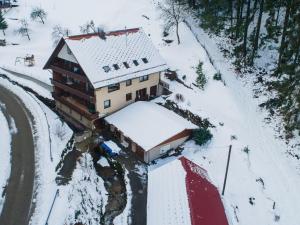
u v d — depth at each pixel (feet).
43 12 283.38
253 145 149.69
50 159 140.15
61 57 171.63
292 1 187.01
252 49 199.41
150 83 182.60
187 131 156.66
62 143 154.10
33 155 142.61
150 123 159.02
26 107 181.37
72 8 293.23
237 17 215.72
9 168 134.82
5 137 153.89
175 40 222.07
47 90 201.46
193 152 152.76
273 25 204.54
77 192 124.88
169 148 154.10
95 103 161.99
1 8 300.81
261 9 182.91
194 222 103.09
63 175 132.46
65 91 187.52
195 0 262.26
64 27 272.31
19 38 272.72
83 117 171.83
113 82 160.25
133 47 177.17
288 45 185.06
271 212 122.83
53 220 110.63
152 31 238.27
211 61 196.95
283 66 177.37
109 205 130.41
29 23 284.00
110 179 144.36
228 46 212.84
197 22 245.86
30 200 119.44
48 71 221.25
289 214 121.80
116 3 285.43
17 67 228.84
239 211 123.85
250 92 179.93
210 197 118.11
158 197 118.52
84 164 142.10
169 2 265.54
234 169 140.87
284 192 129.39
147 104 173.78
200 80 182.09
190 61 200.13
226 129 157.79
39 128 161.79
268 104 167.84
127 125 159.94
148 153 147.33
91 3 293.43
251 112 167.94
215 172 140.87
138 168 146.20
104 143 158.71
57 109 189.98
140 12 264.52
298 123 150.41
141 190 134.10
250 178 135.95
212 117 163.73
